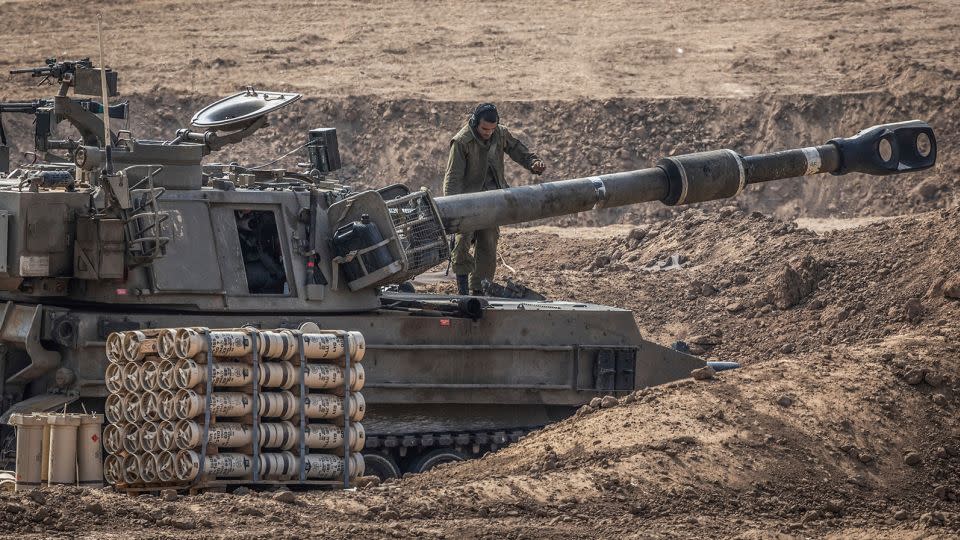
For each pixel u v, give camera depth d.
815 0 164.00
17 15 160.38
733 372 52.06
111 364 45.56
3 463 48.19
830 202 127.12
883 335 71.00
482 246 65.00
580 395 56.88
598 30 157.62
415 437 54.47
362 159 133.62
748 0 165.25
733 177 61.03
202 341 43.22
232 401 43.84
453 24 160.00
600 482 43.62
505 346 55.50
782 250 85.00
